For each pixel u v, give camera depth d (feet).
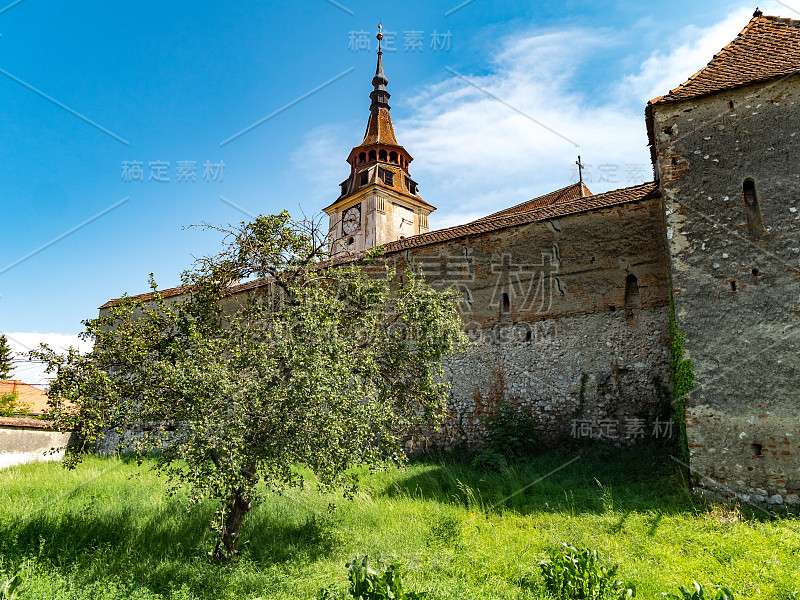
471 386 51.90
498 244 53.01
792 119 35.27
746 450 32.12
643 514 29.78
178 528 29.86
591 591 19.86
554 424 47.01
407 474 41.11
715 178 36.65
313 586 22.39
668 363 43.45
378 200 112.78
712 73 40.34
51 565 25.12
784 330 32.78
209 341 27.09
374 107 126.72
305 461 24.72
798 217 33.83
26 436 57.57
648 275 45.55
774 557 23.41
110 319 30.14
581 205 49.67
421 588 20.80
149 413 25.48
